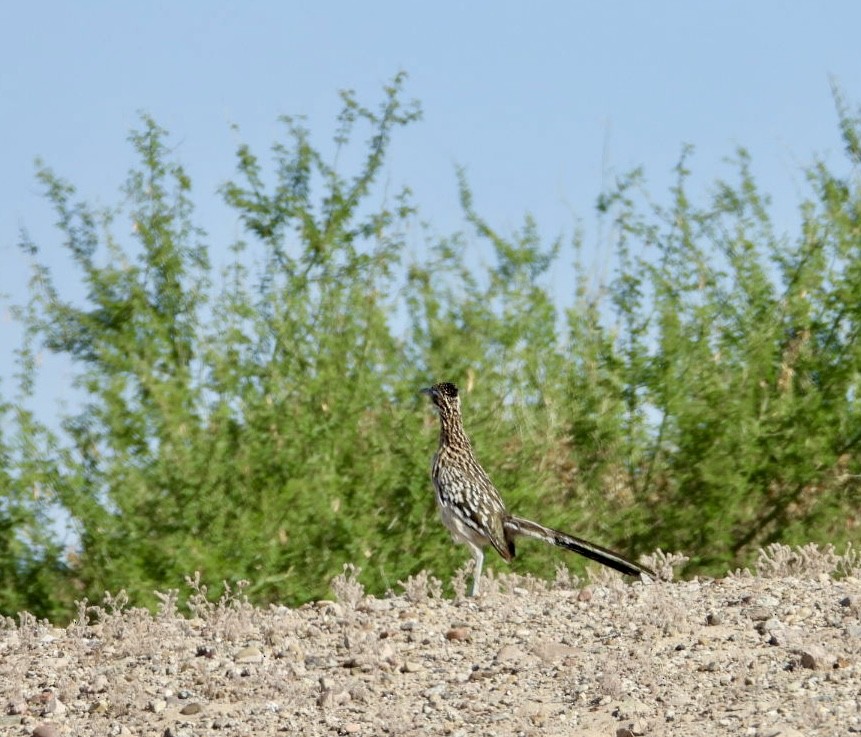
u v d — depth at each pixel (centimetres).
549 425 4406
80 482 3988
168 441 4103
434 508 4194
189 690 2388
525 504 4222
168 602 3147
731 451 4262
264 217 4597
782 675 2156
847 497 4397
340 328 4462
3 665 2655
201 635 2845
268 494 4072
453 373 4416
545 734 1988
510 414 4484
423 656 2520
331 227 4588
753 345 4366
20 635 2959
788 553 3250
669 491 4425
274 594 4094
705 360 4391
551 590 3353
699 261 4528
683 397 4297
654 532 4316
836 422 4381
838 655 2233
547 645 2467
